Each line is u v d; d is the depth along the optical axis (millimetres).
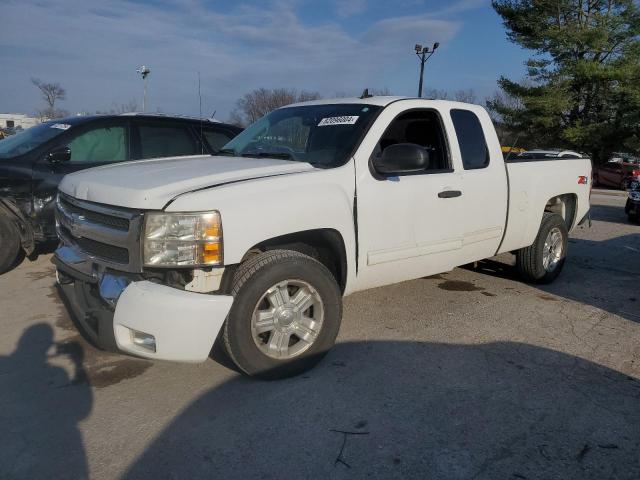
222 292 3346
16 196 5773
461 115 4840
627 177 26641
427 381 3615
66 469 2631
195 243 3066
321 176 3676
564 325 4805
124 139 6559
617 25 30844
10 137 6684
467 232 4766
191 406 3225
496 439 2969
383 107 4266
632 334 4633
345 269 3867
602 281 6473
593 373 3826
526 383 3637
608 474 2707
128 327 3047
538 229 5738
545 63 31719
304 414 3160
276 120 4852
